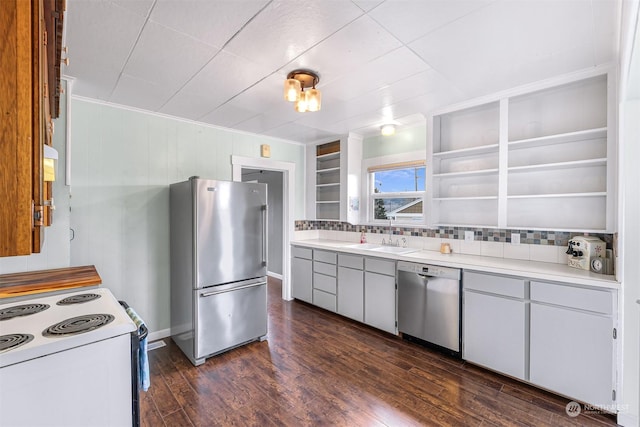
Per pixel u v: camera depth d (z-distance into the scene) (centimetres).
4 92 66
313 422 184
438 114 298
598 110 226
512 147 265
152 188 300
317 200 452
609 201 204
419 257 286
